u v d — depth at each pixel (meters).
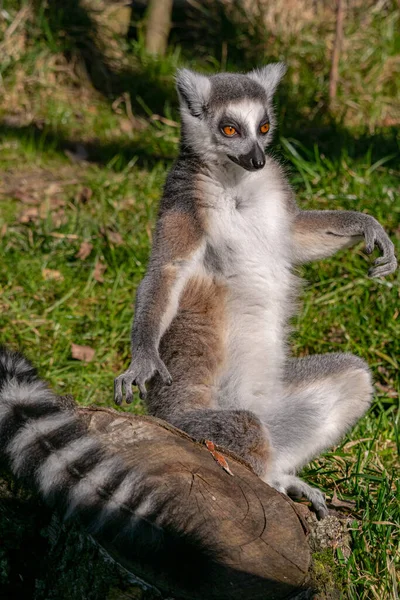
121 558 6.50
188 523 6.61
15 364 7.74
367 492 9.35
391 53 21.20
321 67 20.83
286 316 10.27
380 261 9.91
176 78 10.77
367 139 18.34
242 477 7.11
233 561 6.37
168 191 10.11
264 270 9.84
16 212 16.09
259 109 10.36
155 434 7.54
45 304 13.92
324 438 9.77
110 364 12.96
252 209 9.88
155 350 8.79
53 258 14.91
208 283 9.79
